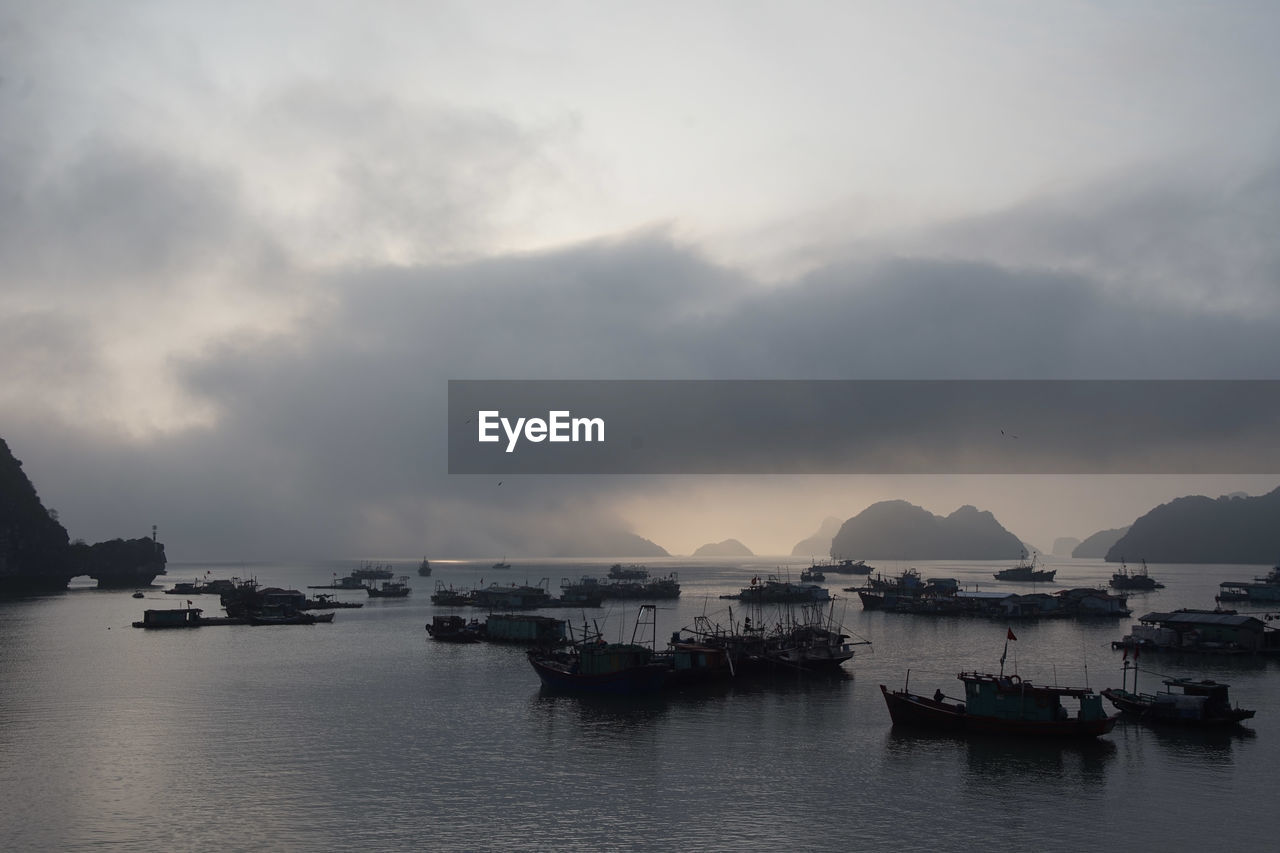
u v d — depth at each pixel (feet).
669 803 213.87
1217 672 410.72
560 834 194.08
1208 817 203.62
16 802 214.48
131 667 437.58
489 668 434.71
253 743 271.69
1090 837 192.34
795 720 303.48
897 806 211.20
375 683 385.50
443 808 210.38
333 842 189.16
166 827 197.77
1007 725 270.26
